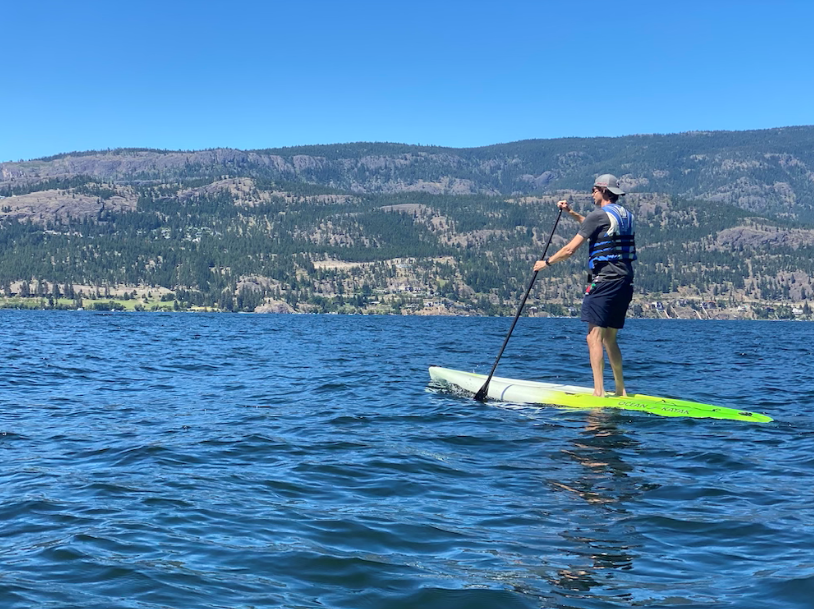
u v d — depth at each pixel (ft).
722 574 10.70
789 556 11.38
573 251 23.70
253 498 14.70
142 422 23.21
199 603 9.88
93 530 12.85
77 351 56.03
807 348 66.85
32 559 11.52
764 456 17.78
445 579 10.60
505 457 17.81
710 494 14.66
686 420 21.99
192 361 46.16
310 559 11.46
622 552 11.68
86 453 18.83
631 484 15.40
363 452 18.44
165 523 13.23
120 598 10.04
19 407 26.45
